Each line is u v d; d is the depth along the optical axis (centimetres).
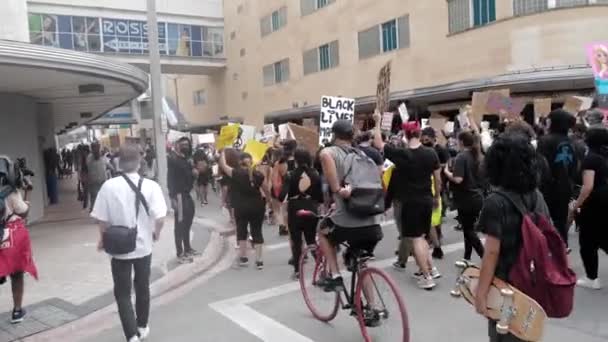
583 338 473
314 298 568
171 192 839
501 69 2022
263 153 1198
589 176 574
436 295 614
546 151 650
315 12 3300
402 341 431
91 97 1543
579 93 1891
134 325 485
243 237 814
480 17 2131
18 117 1319
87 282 737
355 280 488
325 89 3259
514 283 282
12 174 562
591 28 1811
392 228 1032
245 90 4269
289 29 3600
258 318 575
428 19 2395
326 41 3219
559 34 1847
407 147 655
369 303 468
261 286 702
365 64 2877
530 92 2003
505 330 283
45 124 1712
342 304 522
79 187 1844
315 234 703
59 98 1506
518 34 1942
